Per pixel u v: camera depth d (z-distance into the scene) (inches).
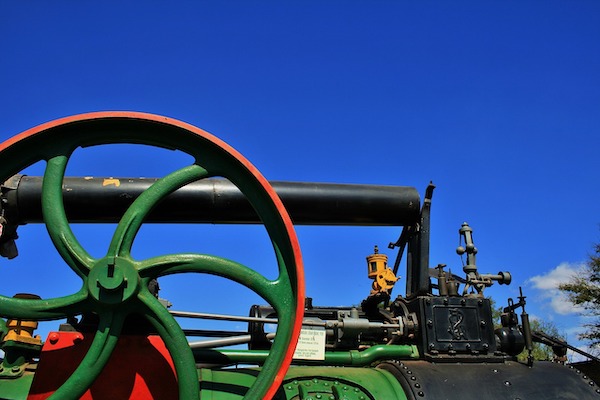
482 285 195.5
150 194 131.6
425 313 178.7
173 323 123.2
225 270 130.4
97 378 128.9
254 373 152.9
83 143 136.2
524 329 184.2
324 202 190.5
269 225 133.6
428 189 198.1
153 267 125.9
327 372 157.3
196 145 135.8
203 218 182.9
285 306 129.6
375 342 189.3
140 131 135.3
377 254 217.9
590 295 859.4
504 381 161.3
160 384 135.6
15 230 176.6
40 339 147.4
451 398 151.6
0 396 133.2
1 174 131.2
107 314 122.3
